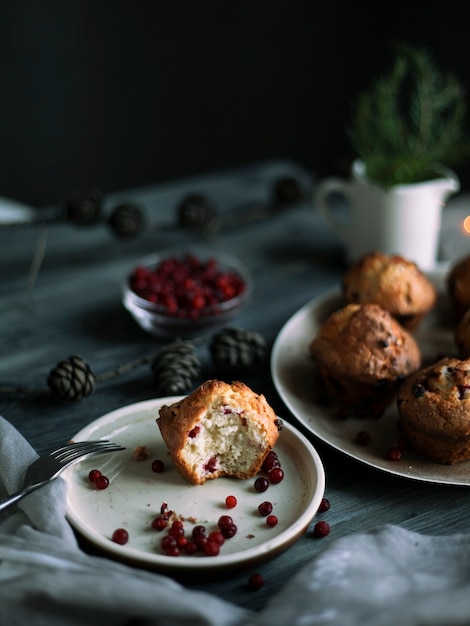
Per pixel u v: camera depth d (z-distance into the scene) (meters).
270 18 1.46
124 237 0.84
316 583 0.49
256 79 1.52
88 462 0.60
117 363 0.72
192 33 1.44
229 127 1.55
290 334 0.73
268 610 0.47
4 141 1.43
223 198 0.98
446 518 0.58
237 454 0.59
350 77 1.51
